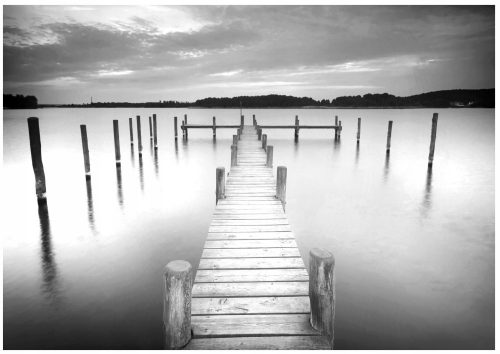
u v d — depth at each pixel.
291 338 3.39
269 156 11.91
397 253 7.45
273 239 5.72
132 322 5.14
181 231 8.76
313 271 3.34
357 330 4.95
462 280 6.30
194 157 21.33
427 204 11.23
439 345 4.66
